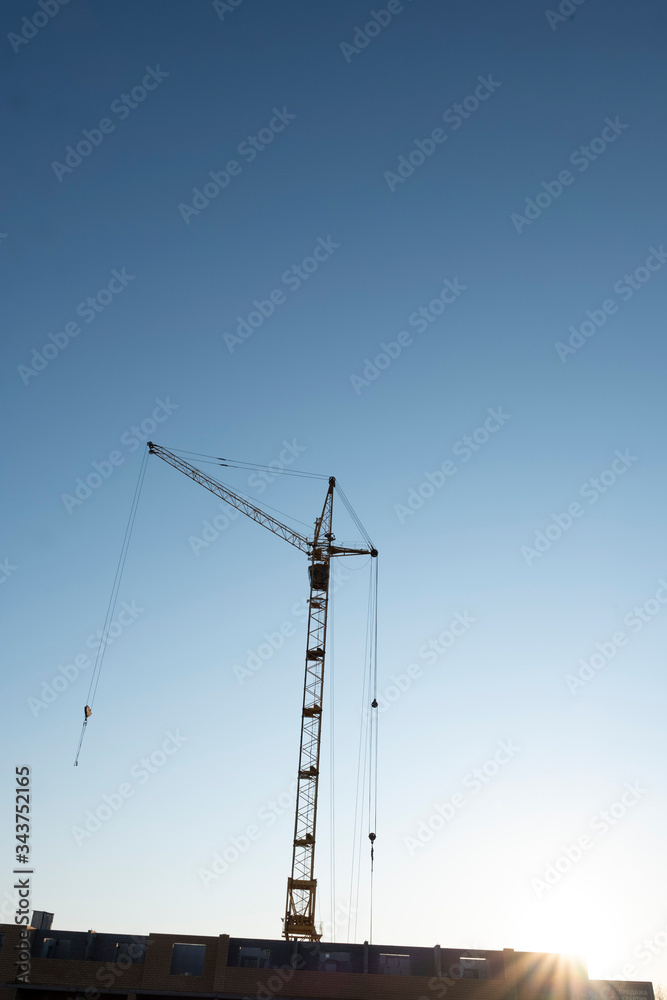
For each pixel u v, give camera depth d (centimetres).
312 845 8562
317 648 9388
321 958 5884
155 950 5772
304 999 5556
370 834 8125
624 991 5691
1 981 5516
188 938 5838
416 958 5897
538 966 5741
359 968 5850
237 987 5597
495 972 5772
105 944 5953
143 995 5606
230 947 5875
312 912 8281
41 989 5553
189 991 5594
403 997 5553
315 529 10138
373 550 9956
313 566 9806
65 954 5922
